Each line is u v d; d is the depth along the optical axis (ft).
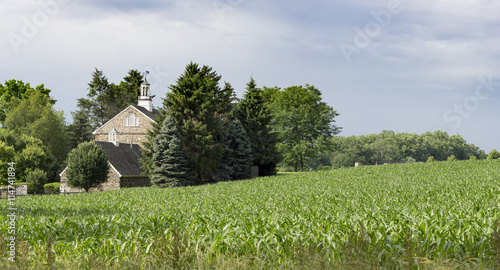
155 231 35.29
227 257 27.81
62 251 32.12
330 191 80.59
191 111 158.40
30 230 39.42
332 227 32.58
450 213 37.70
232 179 176.24
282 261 27.58
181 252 27.58
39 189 174.40
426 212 41.55
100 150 159.53
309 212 46.29
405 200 59.00
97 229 37.99
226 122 192.95
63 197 108.68
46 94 287.69
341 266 23.79
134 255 28.43
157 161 148.36
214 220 41.06
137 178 176.14
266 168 199.31
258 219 36.32
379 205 52.08
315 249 27.22
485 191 63.62
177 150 148.15
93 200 93.40
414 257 24.08
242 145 177.68
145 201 81.61
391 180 101.86
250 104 198.49
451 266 23.35
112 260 29.50
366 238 27.09
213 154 159.12
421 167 146.72
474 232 28.96
